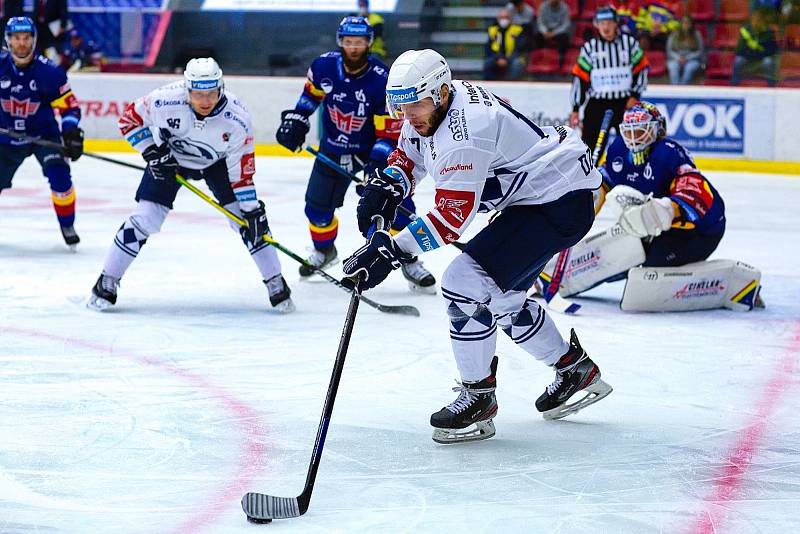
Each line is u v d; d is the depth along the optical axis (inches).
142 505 271.6
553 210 313.3
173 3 1352.1
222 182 506.3
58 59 1293.1
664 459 314.8
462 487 289.1
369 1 1349.7
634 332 484.4
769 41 1175.0
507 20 1251.8
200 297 545.3
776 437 336.8
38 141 641.6
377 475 297.4
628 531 259.8
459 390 329.7
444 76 294.4
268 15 1300.4
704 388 394.0
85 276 590.2
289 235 757.9
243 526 258.7
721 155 1175.6
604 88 952.3
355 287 298.0
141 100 487.8
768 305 551.5
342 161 576.7
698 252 527.8
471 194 295.7
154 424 339.3
